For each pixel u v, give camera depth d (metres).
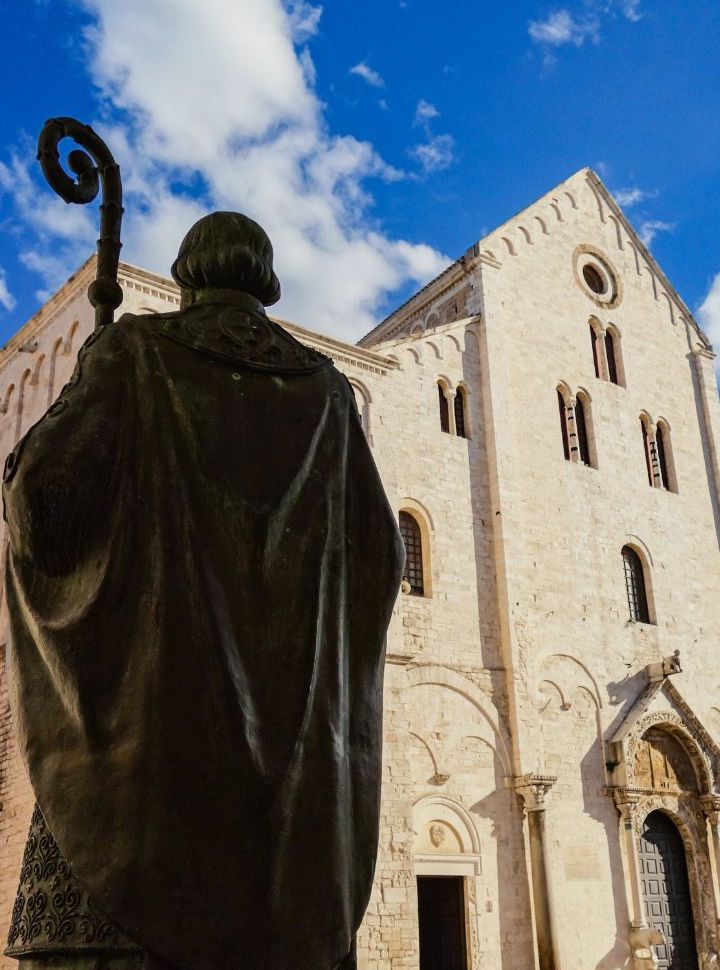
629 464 38.38
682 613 37.59
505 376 35.00
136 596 2.66
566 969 28.31
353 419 3.39
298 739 2.66
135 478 2.79
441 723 28.77
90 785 2.46
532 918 28.19
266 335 3.20
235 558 2.76
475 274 36.62
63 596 2.66
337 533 3.08
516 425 34.78
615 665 34.12
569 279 39.66
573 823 30.58
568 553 34.38
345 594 3.11
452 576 30.91
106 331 3.05
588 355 38.97
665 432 41.16
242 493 2.84
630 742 32.88
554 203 40.59
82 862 2.38
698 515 40.47
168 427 2.85
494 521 32.66
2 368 31.83
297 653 2.77
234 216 3.47
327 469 3.12
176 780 2.45
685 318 44.41
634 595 36.66
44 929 2.52
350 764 2.93
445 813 27.77
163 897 2.35
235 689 2.59
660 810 33.22
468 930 26.92
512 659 30.72
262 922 2.44
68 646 2.57
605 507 36.50
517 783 29.30
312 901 2.57
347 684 3.02
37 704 2.65
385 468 30.42
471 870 27.58
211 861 2.41
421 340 33.28
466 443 33.25
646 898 31.81
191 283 3.43
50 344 28.92
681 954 31.97
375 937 24.11
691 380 43.28
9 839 22.83
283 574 2.83
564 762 31.19
